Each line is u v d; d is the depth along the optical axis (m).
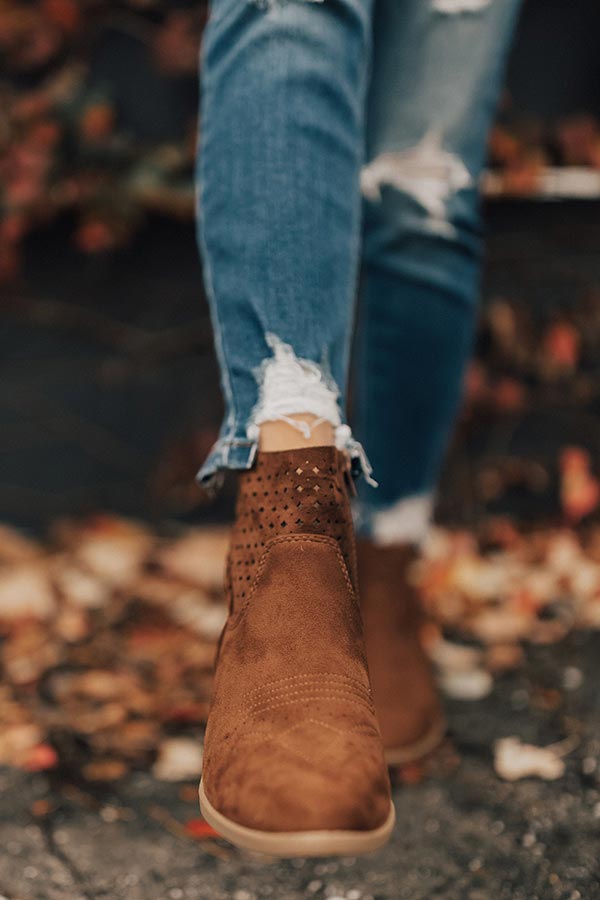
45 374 2.38
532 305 2.45
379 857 1.16
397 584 1.35
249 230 0.85
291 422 0.83
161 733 1.49
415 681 1.36
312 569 0.81
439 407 1.33
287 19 0.86
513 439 2.50
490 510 2.50
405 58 1.24
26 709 1.55
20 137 2.30
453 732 1.49
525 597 2.05
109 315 2.38
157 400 2.41
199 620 1.96
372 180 1.27
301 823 0.69
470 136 1.27
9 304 2.35
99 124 2.31
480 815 1.25
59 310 2.37
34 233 2.34
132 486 2.43
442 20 1.22
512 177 2.34
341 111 0.88
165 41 2.33
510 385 2.47
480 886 1.10
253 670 0.78
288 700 0.75
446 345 1.30
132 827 1.22
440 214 1.27
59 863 1.14
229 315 0.87
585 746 1.44
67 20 2.31
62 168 2.30
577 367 2.48
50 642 1.84
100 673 1.70
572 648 1.84
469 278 1.32
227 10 0.89
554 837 1.20
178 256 2.37
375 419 1.32
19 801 1.28
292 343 0.84
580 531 2.46
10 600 1.99
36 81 2.33
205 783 0.77
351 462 0.90
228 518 2.46
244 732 0.75
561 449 2.51
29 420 2.40
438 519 2.48
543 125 2.41
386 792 0.73
